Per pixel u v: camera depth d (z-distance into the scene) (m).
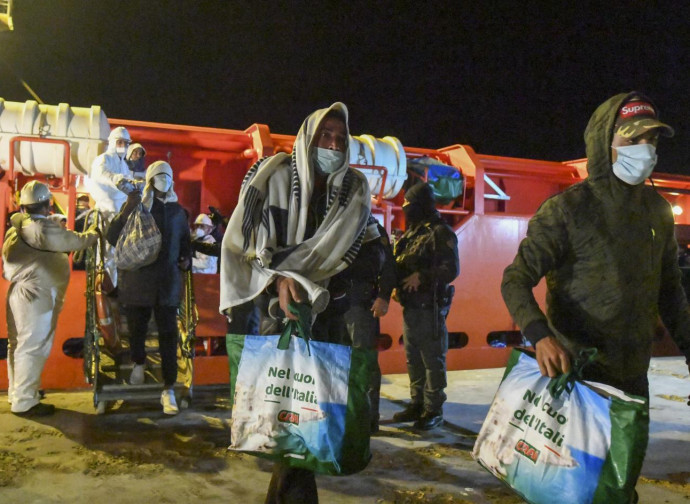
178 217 5.32
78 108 6.47
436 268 5.08
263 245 2.47
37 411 5.20
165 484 3.79
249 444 2.35
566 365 2.19
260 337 2.40
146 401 5.75
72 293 6.12
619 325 2.42
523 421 2.26
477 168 7.97
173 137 7.19
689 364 2.64
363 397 2.33
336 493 3.73
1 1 8.91
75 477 3.86
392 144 7.62
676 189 10.52
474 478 4.04
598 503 2.09
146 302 5.17
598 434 2.13
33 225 5.11
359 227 2.57
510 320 8.02
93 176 6.00
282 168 2.56
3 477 3.80
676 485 4.03
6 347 6.13
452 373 7.63
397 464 4.28
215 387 6.54
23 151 6.13
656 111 2.42
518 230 8.15
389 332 7.46
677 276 2.63
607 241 2.40
